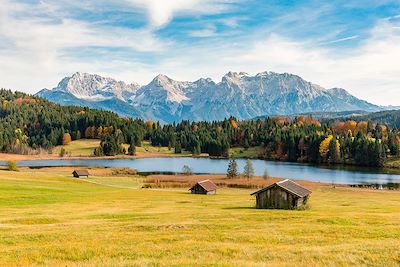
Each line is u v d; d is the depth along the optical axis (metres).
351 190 123.81
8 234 36.47
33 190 88.06
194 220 47.97
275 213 57.25
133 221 47.38
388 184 145.50
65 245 30.19
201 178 152.38
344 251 27.00
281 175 170.62
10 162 158.38
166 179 149.12
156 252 27.31
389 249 27.62
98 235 35.75
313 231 37.56
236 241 32.31
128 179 150.12
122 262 23.75
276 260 24.89
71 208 64.50
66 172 168.50
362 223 44.81
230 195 101.94
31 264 23.92
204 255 26.33
